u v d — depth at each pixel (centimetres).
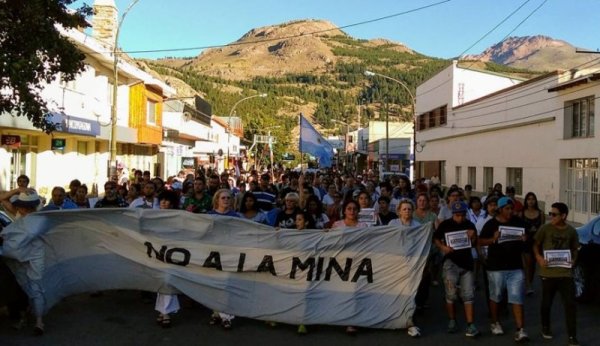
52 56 931
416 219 953
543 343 747
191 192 1107
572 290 749
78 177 2497
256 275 803
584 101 2266
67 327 770
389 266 793
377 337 763
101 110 2458
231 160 5694
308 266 795
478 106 3428
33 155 2117
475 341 753
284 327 800
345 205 856
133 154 3219
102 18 2725
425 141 4756
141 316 830
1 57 827
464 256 782
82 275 821
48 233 784
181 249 809
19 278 745
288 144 8825
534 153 2666
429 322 849
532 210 1067
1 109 969
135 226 822
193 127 4447
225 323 784
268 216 977
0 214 873
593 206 2195
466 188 1559
